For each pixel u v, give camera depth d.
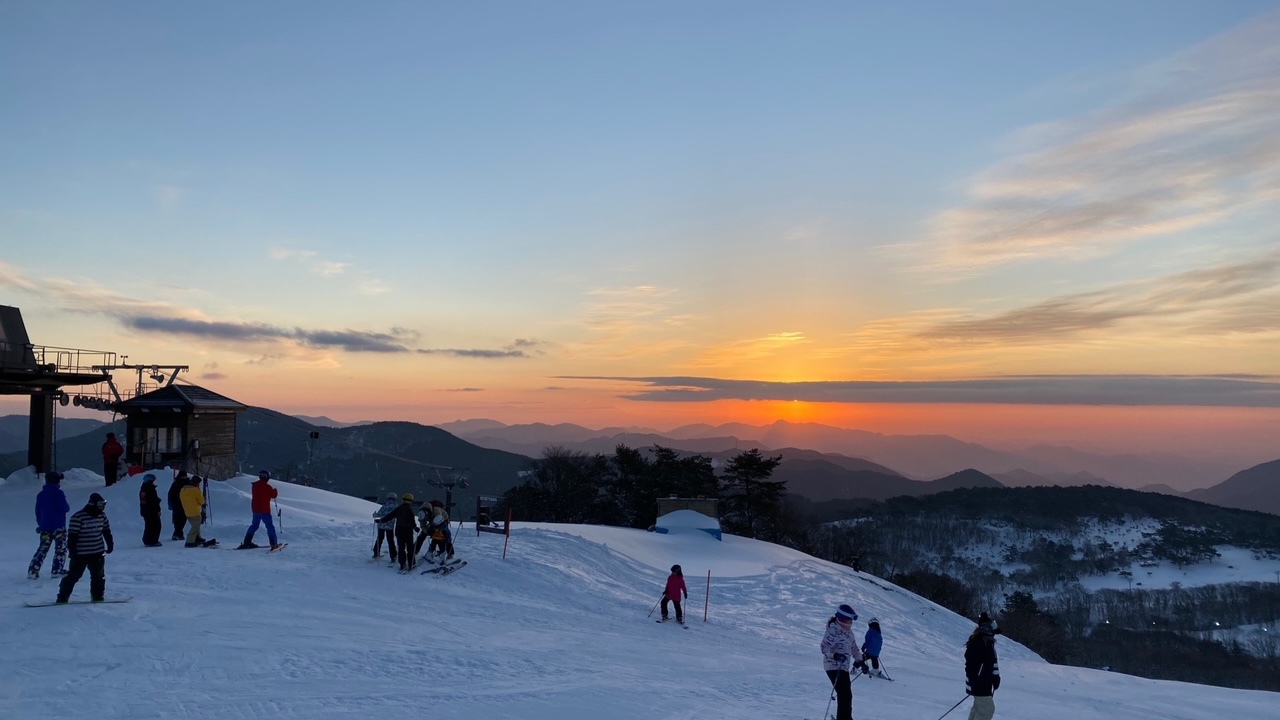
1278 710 19.55
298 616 16.31
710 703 12.77
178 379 37.16
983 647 12.43
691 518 50.22
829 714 12.91
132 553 22.23
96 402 36.59
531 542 30.92
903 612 41.03
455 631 16.67
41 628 13.76
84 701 10.24
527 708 11.34
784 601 33.94
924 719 13.70
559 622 19.66
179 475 24.80
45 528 17.98
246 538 23.89
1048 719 16.08
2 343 35.78
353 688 11.68
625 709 11.77
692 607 28.70
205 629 14.46
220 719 9.88
